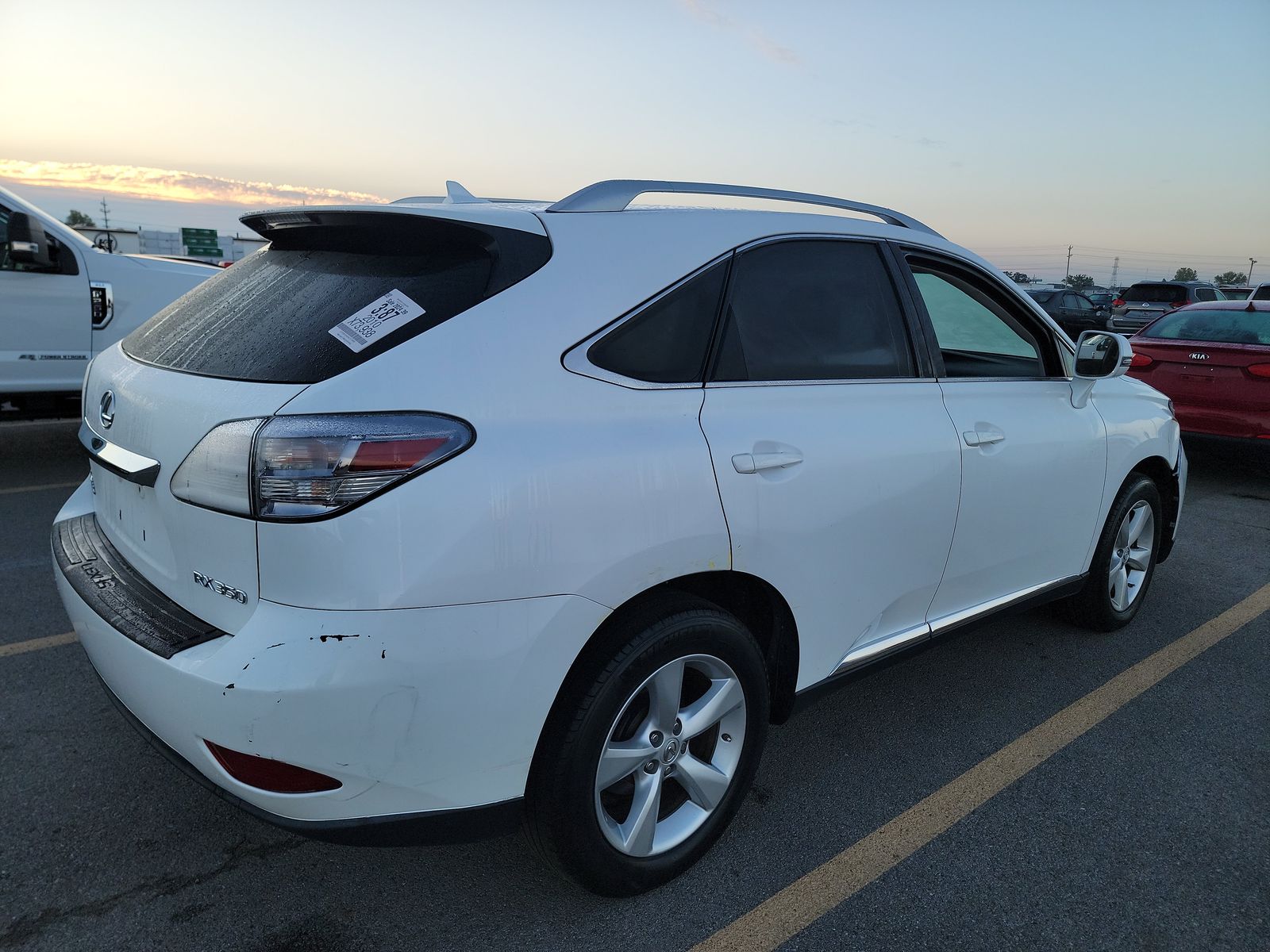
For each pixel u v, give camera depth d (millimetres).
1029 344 3357
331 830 1803
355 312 1931
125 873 2277
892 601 2732
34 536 4816
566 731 1953
